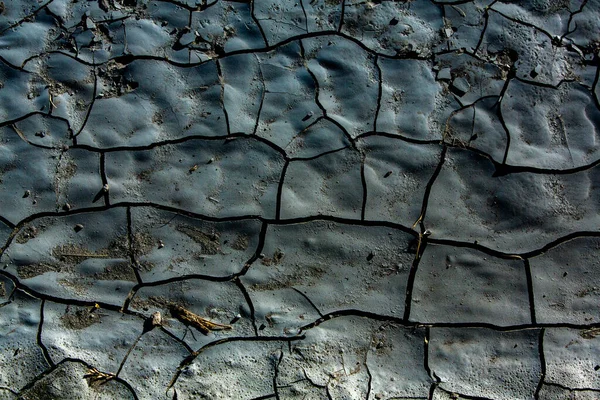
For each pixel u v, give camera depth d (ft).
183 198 7.88
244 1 8.50
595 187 7.84
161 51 8.32
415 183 7.88
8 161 7.98
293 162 7.93
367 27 8.39
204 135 8.02
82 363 7.38
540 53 8.27
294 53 8.30
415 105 8.09
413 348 7.46
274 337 7.47
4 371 7.35
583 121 8.05
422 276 7.64
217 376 7.34
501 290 7.63
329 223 7.79
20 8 8.50
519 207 7.79
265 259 7.70
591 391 7.32
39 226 7.80
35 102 8.16
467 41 8.34
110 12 8.45
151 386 7.32
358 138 7.98
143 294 7.63
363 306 7.57
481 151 7.95
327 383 7.31
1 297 7.59
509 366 7.41
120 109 8.11
